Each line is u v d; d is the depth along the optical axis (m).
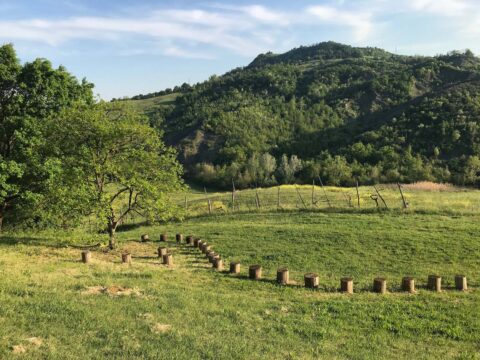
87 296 12.03
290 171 89.88
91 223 25.28
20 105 26.52
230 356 8.70
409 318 12.28
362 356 9.46
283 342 9.93
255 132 113.12
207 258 21.23
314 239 23.55
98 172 20.86
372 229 24.92
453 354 10.02
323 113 118.69
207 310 11.84
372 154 85.06
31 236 25.30
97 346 8.60
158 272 16.97
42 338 8.72
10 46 26.94
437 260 19.38
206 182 98.06
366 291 15.26
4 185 20.81
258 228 27.14
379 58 190.00
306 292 14.99
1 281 12.99
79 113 20.98
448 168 72.62
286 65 187.38
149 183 21.45
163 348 8.77
